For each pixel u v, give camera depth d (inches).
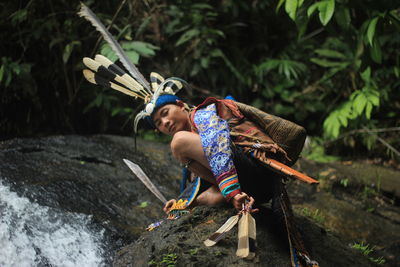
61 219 135.0
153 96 124.8
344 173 220.7
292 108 267.7
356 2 171.3
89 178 163.5
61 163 169.2
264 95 269.7
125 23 239.8
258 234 123.8
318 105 266.2
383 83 258.8
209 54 251.9
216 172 114.5
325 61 257.8
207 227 123.7
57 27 224.8
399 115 261.0
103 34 137.1
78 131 251.0
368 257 149.3
